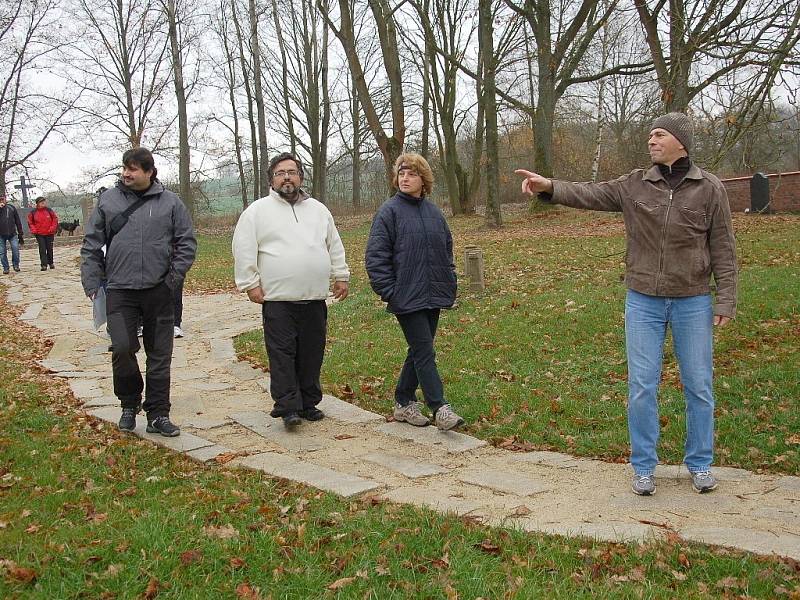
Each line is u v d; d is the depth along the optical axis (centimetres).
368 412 627
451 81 3164
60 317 1220
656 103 809
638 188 423
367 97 1784
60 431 566
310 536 359
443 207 4322
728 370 671
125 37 3416
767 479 446
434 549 347
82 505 404
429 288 545
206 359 880
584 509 409
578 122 4203
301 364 600
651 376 424
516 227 2189
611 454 511
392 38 1752
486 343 826
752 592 302
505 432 566
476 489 451
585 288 1084
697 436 428
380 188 5362
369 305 1128
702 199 411
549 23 2303
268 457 510
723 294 414
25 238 3017
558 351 782
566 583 312
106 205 550
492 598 302
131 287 544
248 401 686
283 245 571
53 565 322
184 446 535
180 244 561
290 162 577
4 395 661
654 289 417
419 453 530
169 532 359
